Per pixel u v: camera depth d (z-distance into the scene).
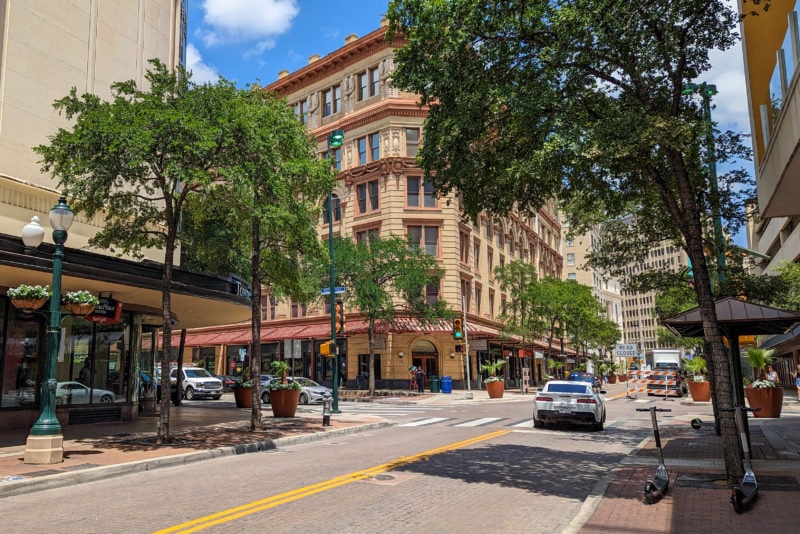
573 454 12.56
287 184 15.58
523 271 45.31
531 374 59.56
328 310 44.97
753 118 13.10
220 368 52.41
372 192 43.69
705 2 9.33
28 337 16.70
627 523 6.66
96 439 14.52
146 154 12.66
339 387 42.72
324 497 8.29
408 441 15.01
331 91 47.91
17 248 13.21
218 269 24.66
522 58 10.23
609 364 70.38
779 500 7.55
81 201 13.71
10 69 15.38
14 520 7.25
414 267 35.00
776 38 10.91
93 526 6.88
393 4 10.54
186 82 14.13
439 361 41.78
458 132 10.31
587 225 14.77
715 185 13.01
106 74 18.25
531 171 9.70
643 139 8.41
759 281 13.88
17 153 15.25
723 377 8.78
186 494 8.68
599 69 10.44
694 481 8.91
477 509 7.66
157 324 25.08
